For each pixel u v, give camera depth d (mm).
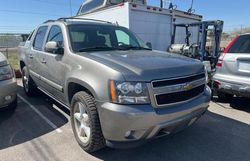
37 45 5508
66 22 4586
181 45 9273
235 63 5148
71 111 3826
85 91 3586
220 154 3561
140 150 3635
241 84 5023
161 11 8984
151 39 8898
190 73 3359
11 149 3682
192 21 10547
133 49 4566
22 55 6426
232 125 4598
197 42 10180
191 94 3369
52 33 4848
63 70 4051
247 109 5551
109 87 2996
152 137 3107
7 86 4438
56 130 4332
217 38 9977
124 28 5258
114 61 3305
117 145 3082
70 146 3750
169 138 4012
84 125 3543
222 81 5363
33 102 5953
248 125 4605
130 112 2865
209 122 4738
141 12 8383
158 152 3590
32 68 5699
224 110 5480
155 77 3010
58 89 4375
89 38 4387
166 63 3365
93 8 10625
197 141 3938
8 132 4270
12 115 5070
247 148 3738
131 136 3023
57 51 4211
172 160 3393
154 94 2973
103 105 3039
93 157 3443
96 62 3318
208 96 3682
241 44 5238
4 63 4516
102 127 3119
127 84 2920
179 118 3158
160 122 2994
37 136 4105
